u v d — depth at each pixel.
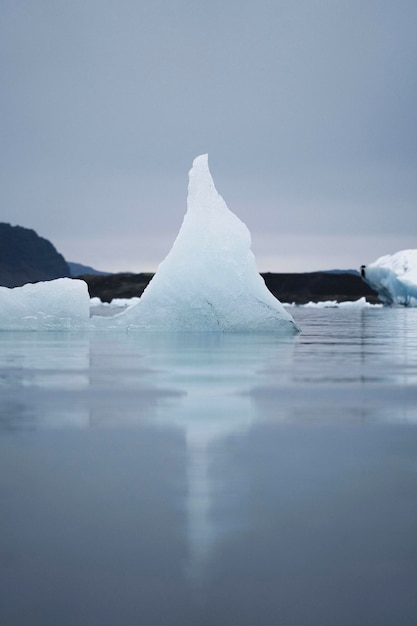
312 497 6.09
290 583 4.59
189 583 4.58
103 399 10.95
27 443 7.98
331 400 10.93
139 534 5.27
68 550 5.01
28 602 4.38
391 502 5.96
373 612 4.30
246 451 7.65
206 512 5.70
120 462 7.18
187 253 27.11
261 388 12.18
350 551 5.02
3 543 5.12
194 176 27.69
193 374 14.13
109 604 4.37
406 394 11.57
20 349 19.66
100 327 27.06
